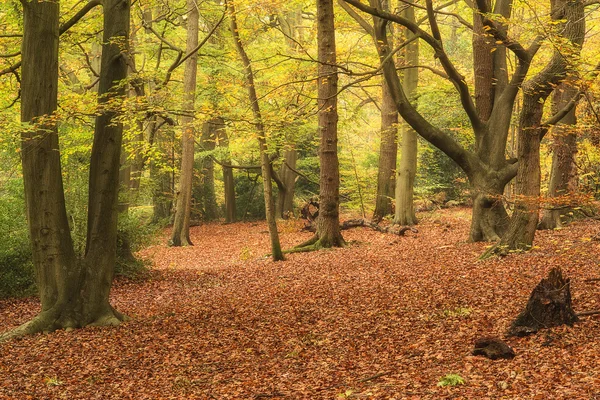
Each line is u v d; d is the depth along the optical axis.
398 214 24.72
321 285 13.55
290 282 14.53
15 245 15.31
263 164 18.80
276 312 11.38
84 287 11.38
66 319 11.20
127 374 8.43
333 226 20.12
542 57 20.31
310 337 9.42
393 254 17.33
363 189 32.78
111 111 10.91
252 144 30.88
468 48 37.16
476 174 16.67
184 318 11.59
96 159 11.52
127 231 16.97
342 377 7.43
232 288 14.76
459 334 8.52
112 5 11.55
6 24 14.24
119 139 11.61
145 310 12.93
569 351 7.12
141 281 16.56
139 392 7.59
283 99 22.84
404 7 22.41
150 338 10.21
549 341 7.57
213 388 7.49
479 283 11.49
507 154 28.97
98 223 11.51
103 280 11.52
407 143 24.38
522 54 15.26
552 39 8.97
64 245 11.40
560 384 6.08
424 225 24.33
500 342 7.33
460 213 29.23
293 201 36.97
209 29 25.30
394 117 26.61
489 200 16.44
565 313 8.06
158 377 8.16
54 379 8.30
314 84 20.11
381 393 6.49
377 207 27.42
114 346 9.84
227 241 28.09
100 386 7.99
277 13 23.62
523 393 5.95
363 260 16.78
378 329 9.38
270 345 9.28
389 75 15.93
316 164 37.06
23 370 8.88
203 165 39.28
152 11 28.47
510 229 13.91
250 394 7.09
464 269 13.08
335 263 16.81
